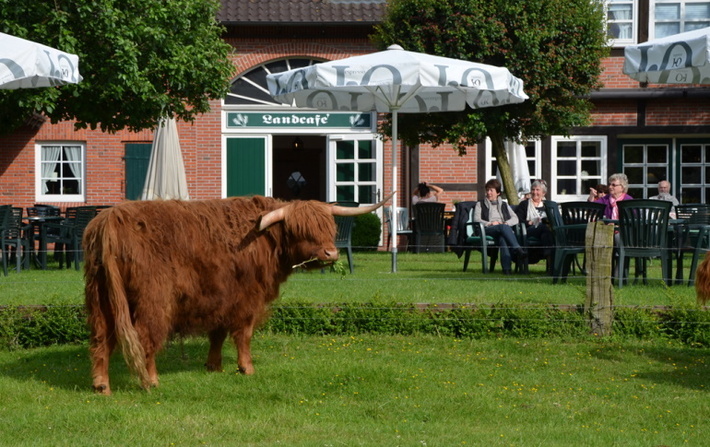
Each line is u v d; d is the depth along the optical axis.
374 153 20.67
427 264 13.91
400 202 20.52
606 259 8.46
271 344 8.18
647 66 9.78
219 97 14.52
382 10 20.44
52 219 14.35
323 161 26.77
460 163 20.36
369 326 8.62
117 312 6.01
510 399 6.45
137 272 6.06
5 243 12.38
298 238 6.55
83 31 12.99
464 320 8.56
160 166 16.55
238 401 6.22
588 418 5.98
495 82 11.32
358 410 6.05
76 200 20.66
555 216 11.41
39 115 19.94
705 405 6.31
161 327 6.18
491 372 7.28
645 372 7.33
